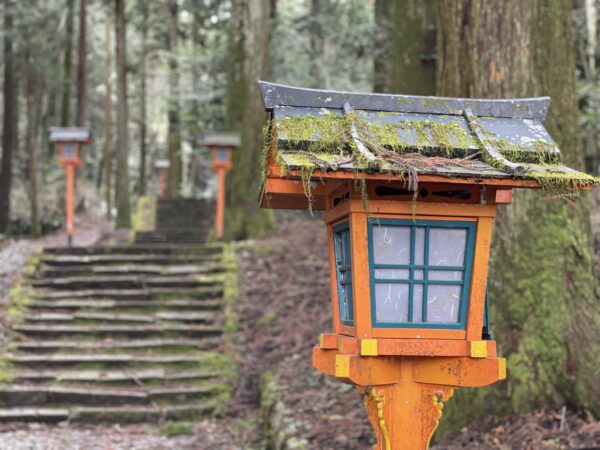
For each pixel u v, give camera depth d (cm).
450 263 274
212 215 1738
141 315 910
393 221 268
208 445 648
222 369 806
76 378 771
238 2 1289
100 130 3491
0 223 1872
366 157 238
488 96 522
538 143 270
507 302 514
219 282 987
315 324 836
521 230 521
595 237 716
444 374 276
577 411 486
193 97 1664
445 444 484
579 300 518
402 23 990
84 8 2375
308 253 1061
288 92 273
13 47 1831
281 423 588
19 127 2955
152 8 2495
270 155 281
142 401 746
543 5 536
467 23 532
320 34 1633
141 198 1798
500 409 494
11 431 674
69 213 1195
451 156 263
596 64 1146
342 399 616
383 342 266
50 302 929
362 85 1711
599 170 1041
